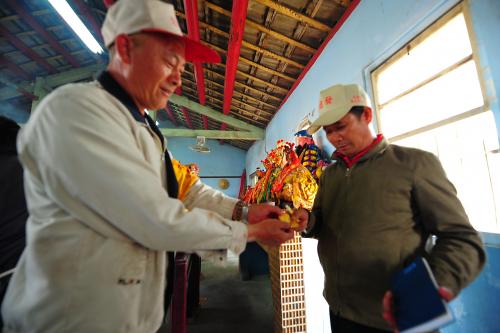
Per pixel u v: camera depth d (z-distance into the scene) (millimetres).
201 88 5012
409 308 576
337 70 2402
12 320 537
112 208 521
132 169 543
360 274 825
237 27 2791
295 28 2773
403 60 1609
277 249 1886
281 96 4531
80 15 3871
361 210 857
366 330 838
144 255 613
